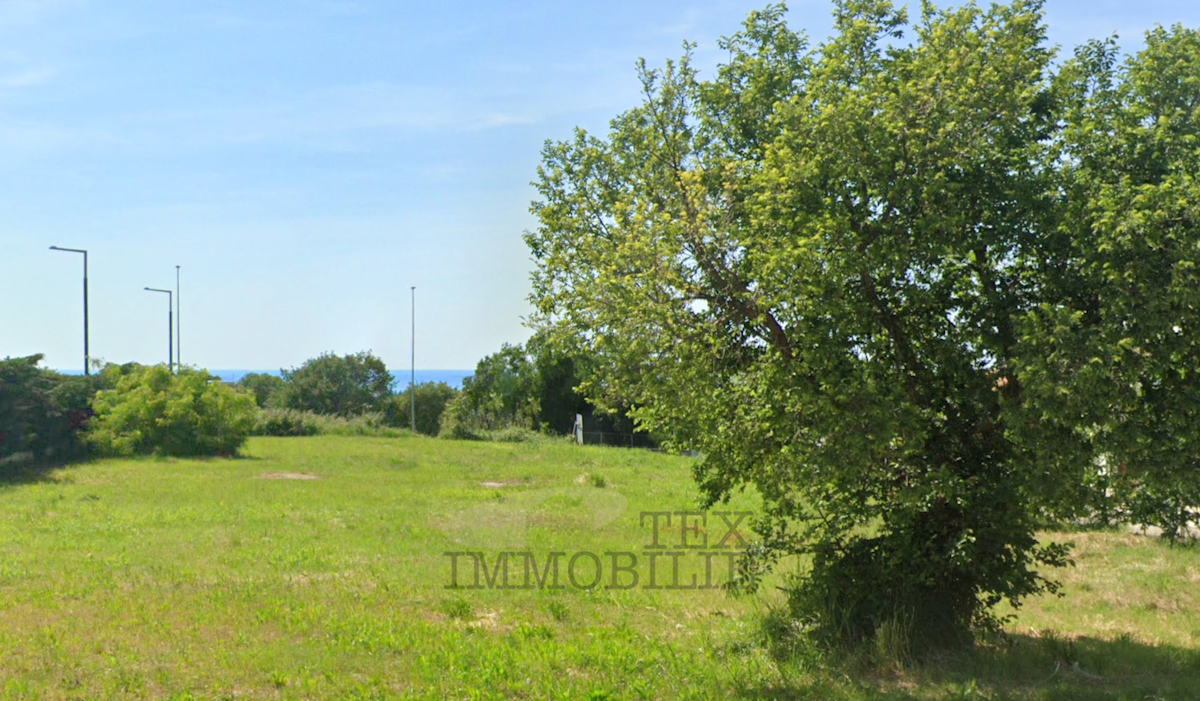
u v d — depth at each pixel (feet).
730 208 30.63
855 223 29.76
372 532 57.41
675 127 33.86
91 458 107.96
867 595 32.32
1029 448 28.02
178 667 27.50
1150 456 26.68
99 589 38.45
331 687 26.53
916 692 27.78
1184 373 26.63
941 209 28.58
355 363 266.98
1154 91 28.09
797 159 29.66
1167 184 25.22
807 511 34.55
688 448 34.42
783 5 34.37
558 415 194.80
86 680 25.86
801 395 27.91
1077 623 39.37
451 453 129.39
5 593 37.27
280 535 55.42
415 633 32.65
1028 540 31.53
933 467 30.55
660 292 29.04
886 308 30.78
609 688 27.22
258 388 275.80
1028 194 28.43
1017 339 27.89
